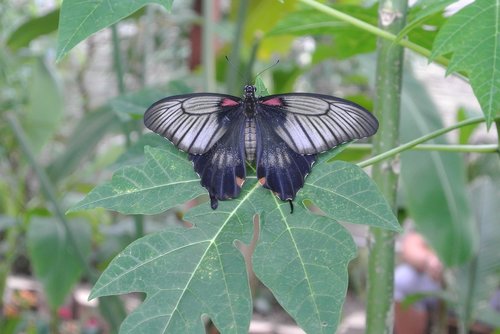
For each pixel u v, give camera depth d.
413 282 1.61
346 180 0.53
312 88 2.66
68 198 1.51
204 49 0.94
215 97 0.56
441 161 0.91
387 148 0.61
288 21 0.74
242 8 0.95
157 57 2.07
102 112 1.12
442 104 2.74
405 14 0.61
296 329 2.61
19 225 1.20
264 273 0.51
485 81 0.50
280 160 0.55
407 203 0.89
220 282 0.51
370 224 0.52
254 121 0.56
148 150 0.55
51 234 1.15
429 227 0.88
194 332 0.49
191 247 0.52
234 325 0.49
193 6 1.54
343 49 0.80
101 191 0.54
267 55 1.37
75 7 0.48
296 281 0.50
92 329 1.42
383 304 0.62
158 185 0.54
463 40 0.50
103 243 1.29
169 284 0.50
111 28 0.93
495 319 1.08
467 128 0.94
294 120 0.55
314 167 0.54
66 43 0.48
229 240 0.52
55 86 1.26
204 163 0.55
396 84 0.61
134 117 0.73
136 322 0.49
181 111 0.55
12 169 1.46
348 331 2.43
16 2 1.85
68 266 1.14
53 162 1.12
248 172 0.55
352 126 0.54
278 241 0.52
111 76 2.28
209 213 0.53
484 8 0.51
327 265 0.50
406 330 1.61
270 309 2.79
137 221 0.92
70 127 2.16
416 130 0.91
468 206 0.90
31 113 1.24
